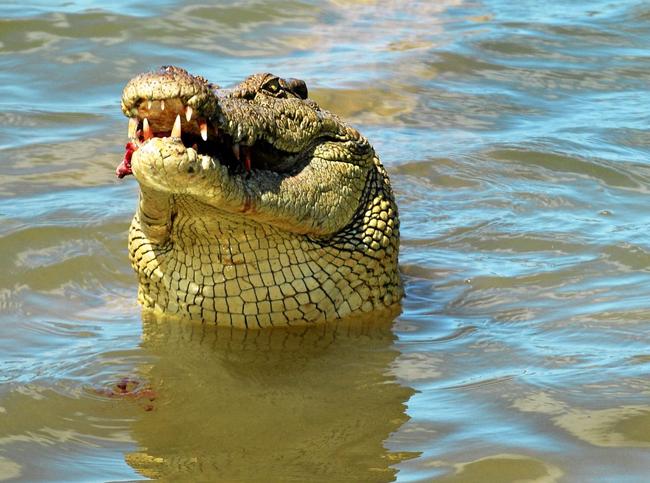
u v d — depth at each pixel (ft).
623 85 137.80
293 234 70.79
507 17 167.02
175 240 71.51
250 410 60.75
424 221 96.12
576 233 91.35
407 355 68.95
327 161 71.26
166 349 70.03
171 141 56.13
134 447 56.08
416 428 57.31
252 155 66.80
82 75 127.95
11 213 92.22
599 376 62.85
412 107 126.00
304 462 53.88
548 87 136.26
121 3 149.89
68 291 81.30
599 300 76.84
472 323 74.59
